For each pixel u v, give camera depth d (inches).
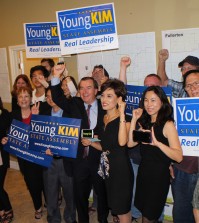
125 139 83.0
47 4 175.5
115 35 106.3
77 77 170.1
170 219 118.2
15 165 201.3
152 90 81.0
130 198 87.3
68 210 110.7
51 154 102.5
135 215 116.8
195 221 85.7
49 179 108.0
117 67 155.9
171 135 77.5
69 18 109.6
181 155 77.3
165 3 137.1
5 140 113.4
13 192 157.0
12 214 124.6
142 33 145.6
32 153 107.6
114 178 86.3
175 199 96.0
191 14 131.6
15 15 191.8
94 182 102.3
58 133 100.8
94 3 157.6
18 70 204.1
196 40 132.3
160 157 79.6
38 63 211.8
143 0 142.8
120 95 86.7
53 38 129.1
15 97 144.5
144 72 148.4
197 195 80.0
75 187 103.0
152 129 78.5
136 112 85.4
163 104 80.4
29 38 131.3
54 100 100.4
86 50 109.9
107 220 119.5
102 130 91.2
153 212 80.8
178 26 135.6
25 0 184.9
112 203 87.6
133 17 147.0
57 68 101.7
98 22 107.1
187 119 84.7
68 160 102.8
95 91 101.7
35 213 126.3
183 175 92.5
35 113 113.3
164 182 80.0
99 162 99.3
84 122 100.3
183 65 112.7
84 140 93.0
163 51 137.0
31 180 119.8
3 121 115.0
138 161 106.4
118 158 85.5
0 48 205.2
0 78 210.1
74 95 122.3
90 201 140.1
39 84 137.2
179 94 111.9
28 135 108.7
